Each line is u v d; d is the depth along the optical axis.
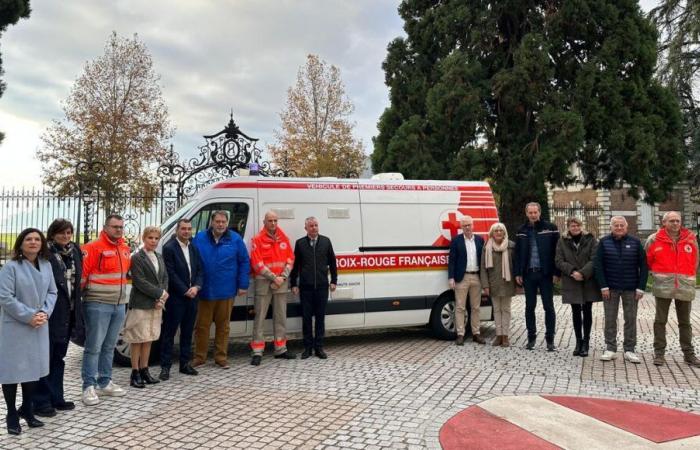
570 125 16.50
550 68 17.45
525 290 8.23
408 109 20.00
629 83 17.80
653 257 7.24
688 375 6.57
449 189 9.34
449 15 18.81
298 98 30.50
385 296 8.59
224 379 6.47
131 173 26.28
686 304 7.09
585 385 6.11
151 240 6.11
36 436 4.55
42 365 4.70
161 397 5.70
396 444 4.32
